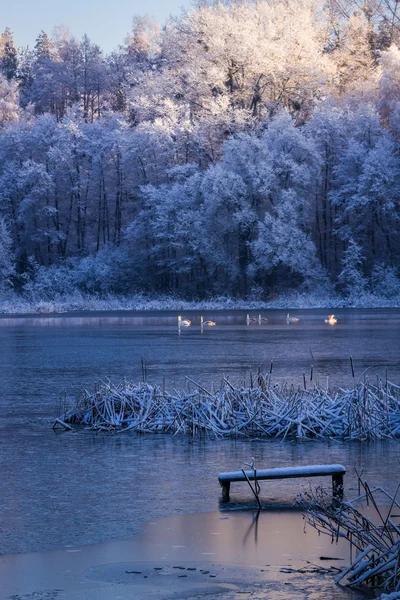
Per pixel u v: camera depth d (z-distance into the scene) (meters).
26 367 32.19
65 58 136.00
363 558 9.15
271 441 17.73
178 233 98.31
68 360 35.03
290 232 94.94
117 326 63.56
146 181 108.88
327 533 10.62
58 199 117.12
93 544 10.52
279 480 14.24
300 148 98.06
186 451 16.58
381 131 100.00
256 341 45.59
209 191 97.12
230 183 95.88
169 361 33.84
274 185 97.50
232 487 13.69
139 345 43.59
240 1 110.38
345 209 98.19
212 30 106.19
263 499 12.81
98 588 8.91
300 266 95.81
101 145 111.88
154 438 18.14
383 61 103.00
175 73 112.50
